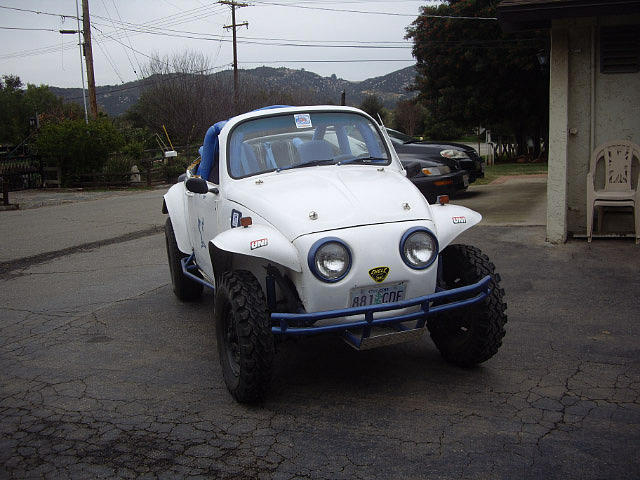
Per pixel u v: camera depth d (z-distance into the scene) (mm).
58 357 5195
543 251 7734
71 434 3805
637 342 4879
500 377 4355
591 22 7750
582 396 4008
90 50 26484
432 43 27250
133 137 32812
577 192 8172
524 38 24109
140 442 3664
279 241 3855
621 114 7863
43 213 15172
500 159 28266
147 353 5203
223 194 4773
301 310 3904
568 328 5246
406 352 4910
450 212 4348
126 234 11281
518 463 3246
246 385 3906
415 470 3223
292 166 4816
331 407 4008
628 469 3150
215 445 3592
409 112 62125
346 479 3172
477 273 4219
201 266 5742
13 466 3455
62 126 22047
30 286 7762
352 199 4113
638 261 7012
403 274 3898
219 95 38969
